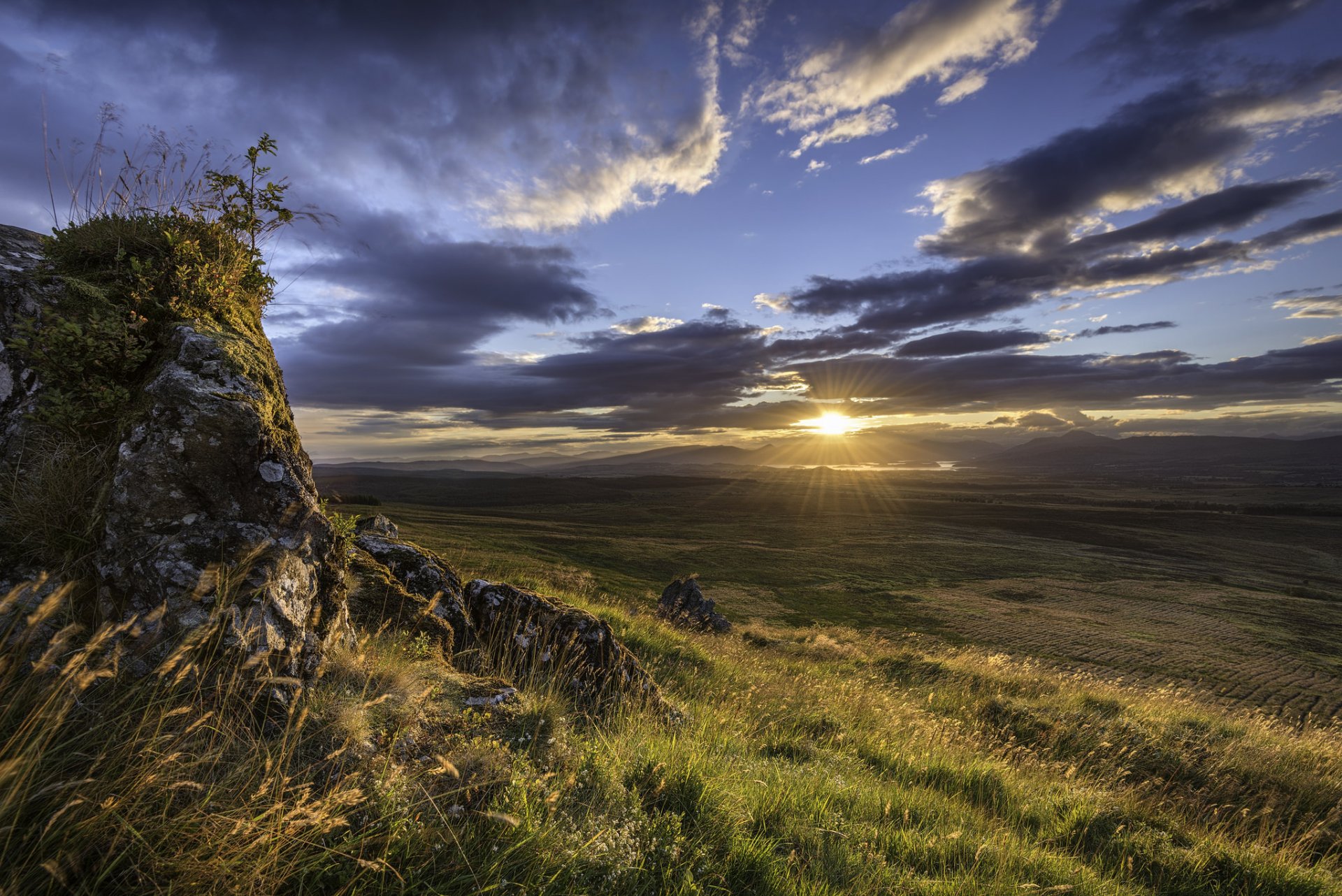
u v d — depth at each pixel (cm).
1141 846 613
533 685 623
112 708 283
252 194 542
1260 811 794
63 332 397
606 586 6384
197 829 252
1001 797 725
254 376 435
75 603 334
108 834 239
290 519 398
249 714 325
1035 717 1184
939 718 1101
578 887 308
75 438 396
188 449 369
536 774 388
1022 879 460
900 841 492
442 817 318
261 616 349
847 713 1041
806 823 481
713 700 999
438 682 488
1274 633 7162
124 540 342
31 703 255
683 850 378
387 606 621
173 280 470
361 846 273
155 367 428
